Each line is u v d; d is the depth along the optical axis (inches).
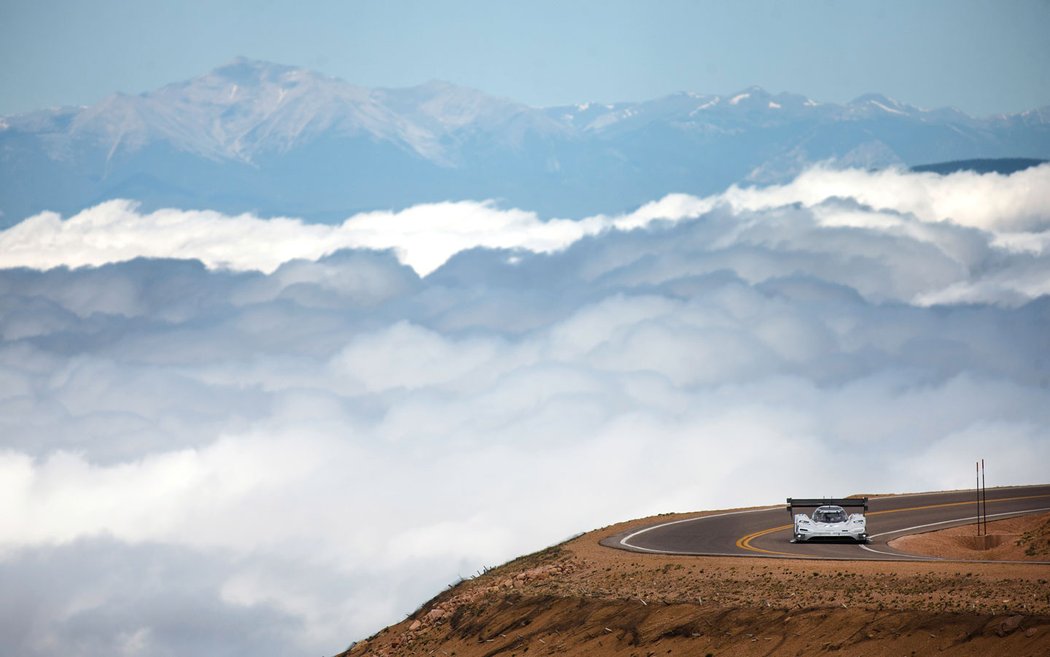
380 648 2529.5
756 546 2536.9
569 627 2048.5
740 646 1744.6
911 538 2591.0
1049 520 2561.5
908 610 1649.9
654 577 2201.0
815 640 1675.7
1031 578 1793.8
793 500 2790.4
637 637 1897.1
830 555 2293.3
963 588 1753.2
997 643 1498.5
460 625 2333.9
